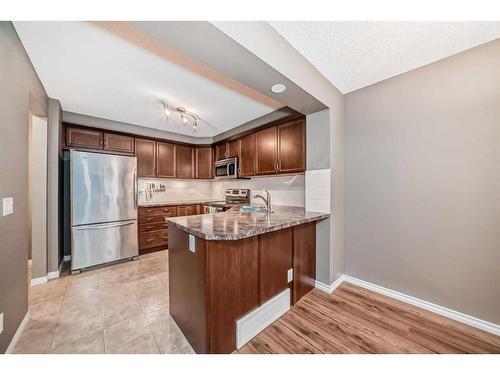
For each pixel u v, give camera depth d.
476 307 1.65
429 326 1.67
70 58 1.72
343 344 1.48
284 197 3.34
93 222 2.84
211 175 4.41
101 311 1.87
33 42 1.51
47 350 1.41
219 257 1.35
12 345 1.41
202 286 1.33
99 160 2.92
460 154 1.72
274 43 1.47
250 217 1.96
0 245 1.25
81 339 1.52
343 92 2.40
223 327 1.37
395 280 2.08
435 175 1.84
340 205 2.39
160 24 1.08
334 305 1.97
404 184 2.01
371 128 2.23
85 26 1.37
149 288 2.30
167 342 1.50
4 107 1.27
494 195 1.58
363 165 2.29
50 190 2.53
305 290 2.15
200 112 3.00
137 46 1.59
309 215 2.09
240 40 1.24
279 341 1.51
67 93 2.38
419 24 1.42
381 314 1.83
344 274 2.47
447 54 1.74
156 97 2.50
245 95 2.46
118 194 3.07
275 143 2.96
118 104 2.70
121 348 1.44
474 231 1.66
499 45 1.56
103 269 2.84
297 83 1.69
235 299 1.45
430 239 1.87
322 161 2.27
